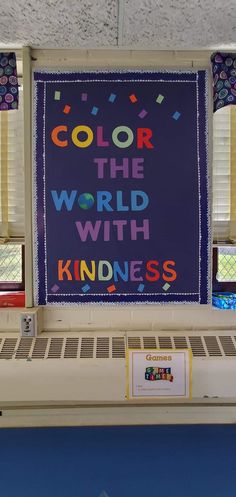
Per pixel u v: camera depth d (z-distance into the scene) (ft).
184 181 6.91
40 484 5.52
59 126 6.82
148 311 7.06
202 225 6.95
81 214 6.89
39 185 6.86
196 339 6.72
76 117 6.82
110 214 6.89
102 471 5.74
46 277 6.95
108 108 6.82
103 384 6.24
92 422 6.95
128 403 6.79
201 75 6.87
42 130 6.82
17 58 6.89
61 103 6.81
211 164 6.90
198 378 6.33
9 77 6.79
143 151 6.86
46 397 6.20
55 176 6.86
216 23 5.77
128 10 5.39
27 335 6.70
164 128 6.86
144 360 6.36
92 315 7.05
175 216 6.93
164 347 6.50
